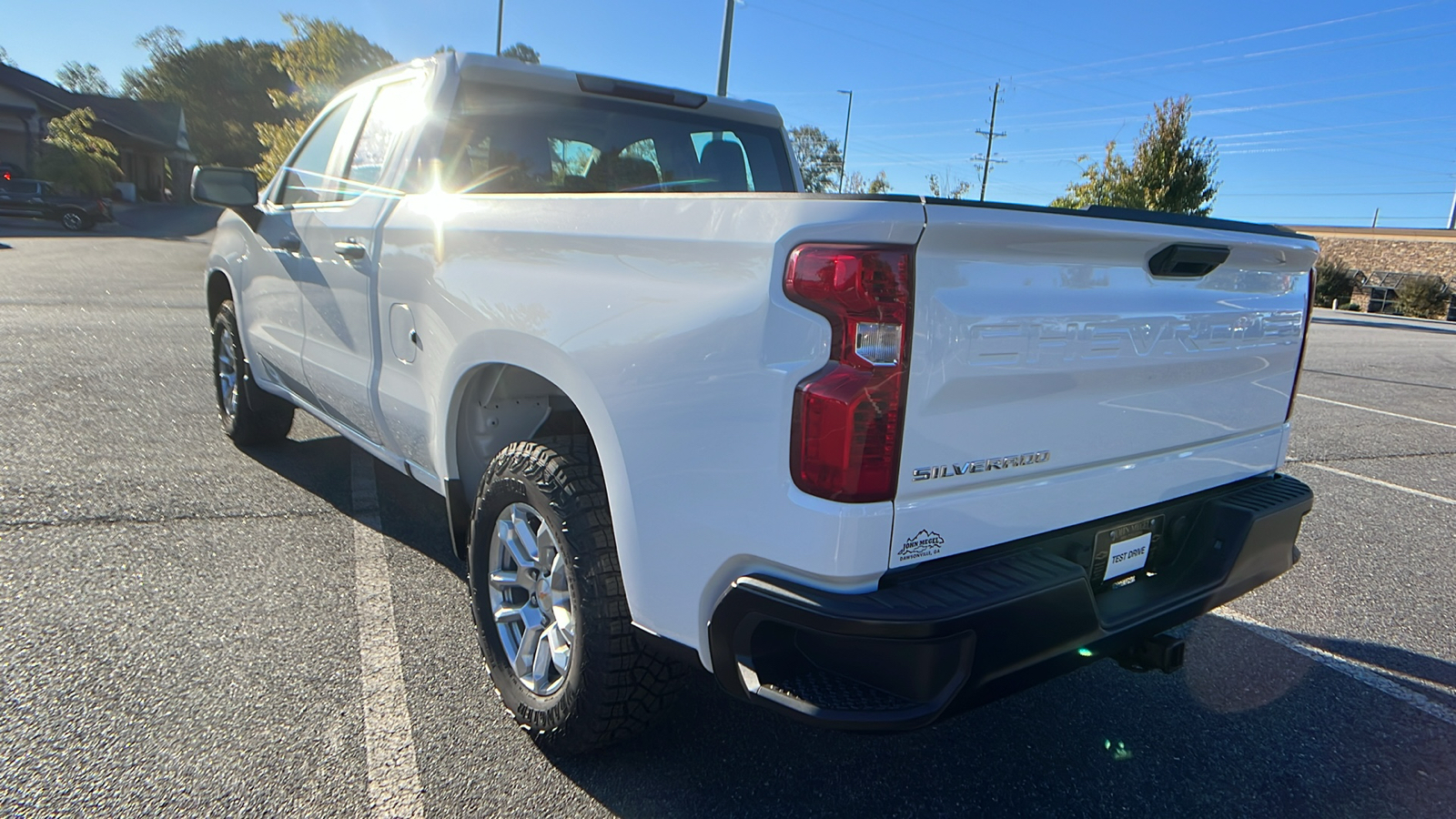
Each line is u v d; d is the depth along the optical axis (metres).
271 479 4.66
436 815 2.20
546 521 2.30
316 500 4.36
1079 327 1.99
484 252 2.54
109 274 15.72
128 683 2.69
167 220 36.09
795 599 1.74
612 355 2.06
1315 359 13.56
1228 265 2.37
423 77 3.31
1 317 9.87
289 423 5.13
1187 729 2.80
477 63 3.25
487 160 3.28
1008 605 1.78
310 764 2.36
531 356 2.32
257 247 4.27
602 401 2.09
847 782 2.43
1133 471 2.26
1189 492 2.48
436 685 2.78
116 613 3.11
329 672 2.82
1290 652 3.38
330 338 3.56
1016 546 2.02
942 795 2.39
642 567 2.05
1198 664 3.25
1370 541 4.69
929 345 1.73
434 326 2.74
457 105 3.22
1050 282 1.93
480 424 2.81
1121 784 2.49
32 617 3.05
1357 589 4.02
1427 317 30.12
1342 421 8.08
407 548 3.82
